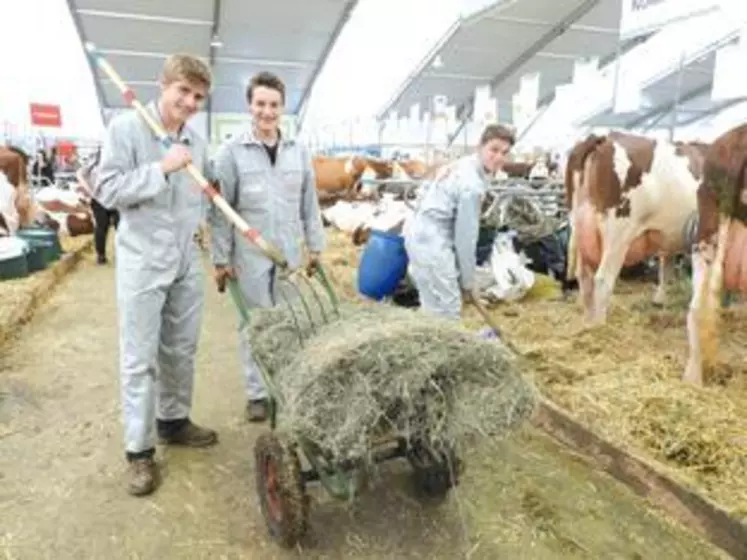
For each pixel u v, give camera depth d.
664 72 9.55
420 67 18.11
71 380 3.77
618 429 2.90
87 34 16.41
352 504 2.48
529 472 2.74
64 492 2.59
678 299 4.98
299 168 3.04
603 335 4.14
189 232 2.63
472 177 3.12
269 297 3.01
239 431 3.12
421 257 3.29
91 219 9.20
